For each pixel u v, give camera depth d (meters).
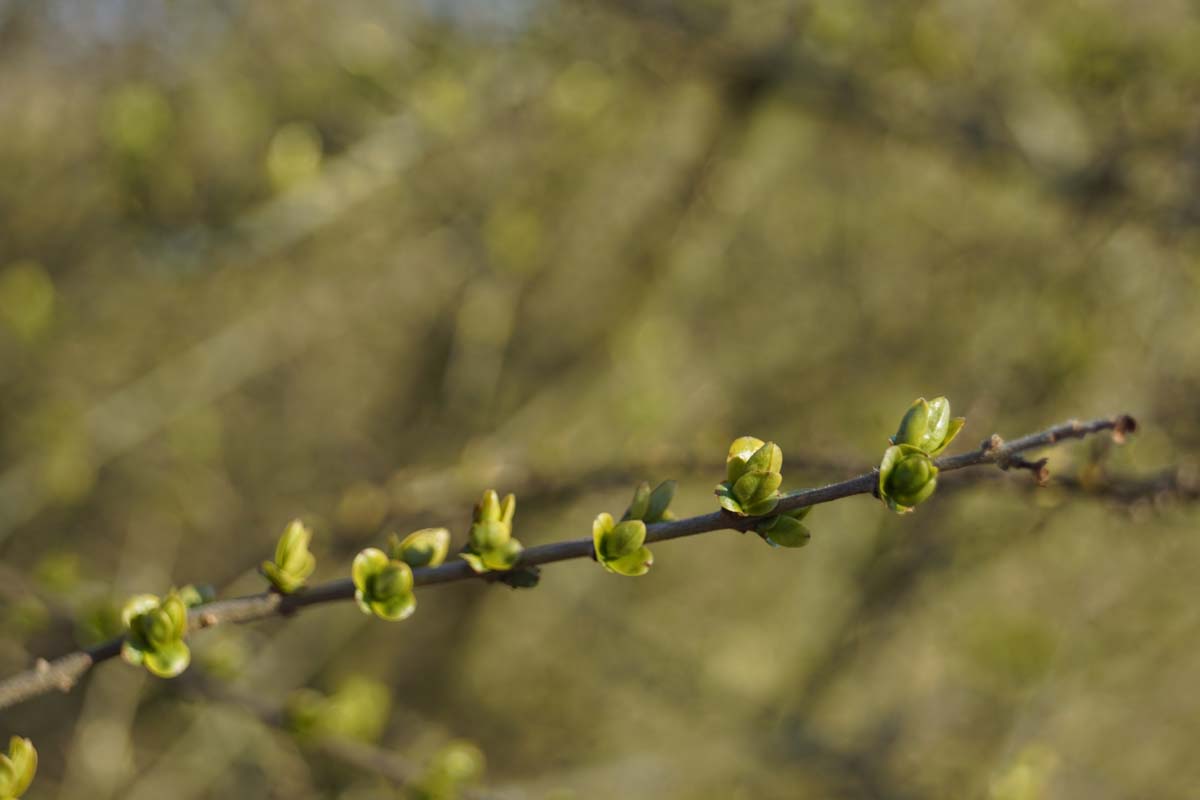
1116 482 1.75
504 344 5.34
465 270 5.14
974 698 4.90
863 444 4.75
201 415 5.20
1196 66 3.85
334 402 6.26
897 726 4.82
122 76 4.56
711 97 4.86
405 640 6.19
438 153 4.29
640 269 5.19
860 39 4.11
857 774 4.46
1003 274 4.94
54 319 4.23
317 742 2.33
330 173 3.77
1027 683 4.23
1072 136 4.14
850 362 5.28
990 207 5.08
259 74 4.50
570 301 5.55
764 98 4.41
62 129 4.84
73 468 4.16
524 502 3.82
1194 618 4.55
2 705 1.22
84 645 2.46
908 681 5.45
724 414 5.18
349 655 6.07
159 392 4.46
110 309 5.19
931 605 4.99
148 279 4.91
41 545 5.71
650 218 5.17
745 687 5.91
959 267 5.14
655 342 4.86
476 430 5.33
